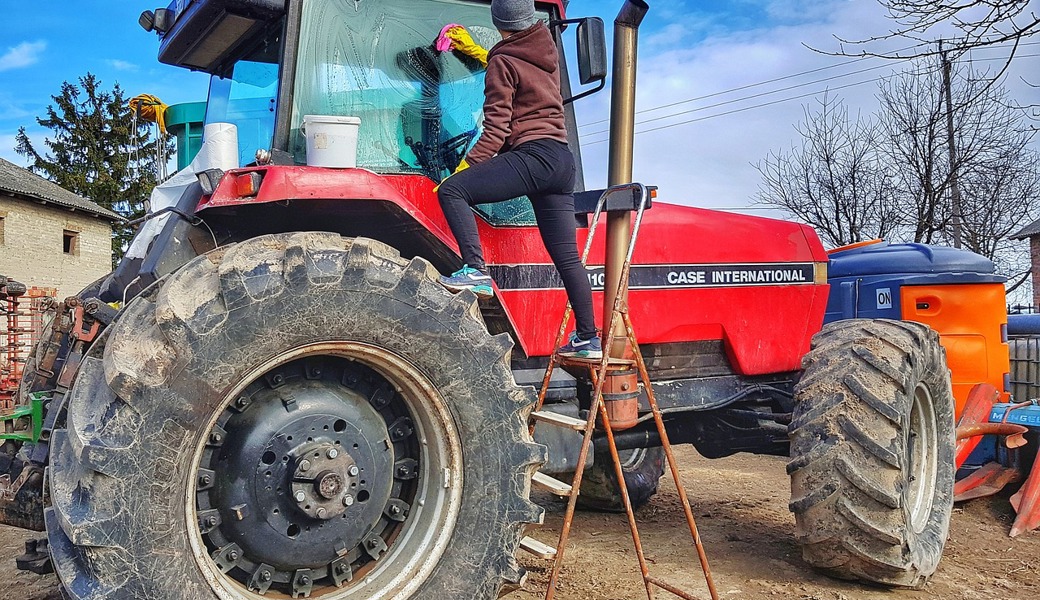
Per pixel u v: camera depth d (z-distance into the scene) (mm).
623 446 4152
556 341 3193
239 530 2447
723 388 4199
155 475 2180
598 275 3756
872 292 5801
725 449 4742
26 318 13750
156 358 2207
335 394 2639
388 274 2545
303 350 2445
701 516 5027
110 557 2115
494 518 2666
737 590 3594
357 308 2484
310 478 2500
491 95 2971
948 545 4398
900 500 3438
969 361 5555
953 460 4238
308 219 2904
